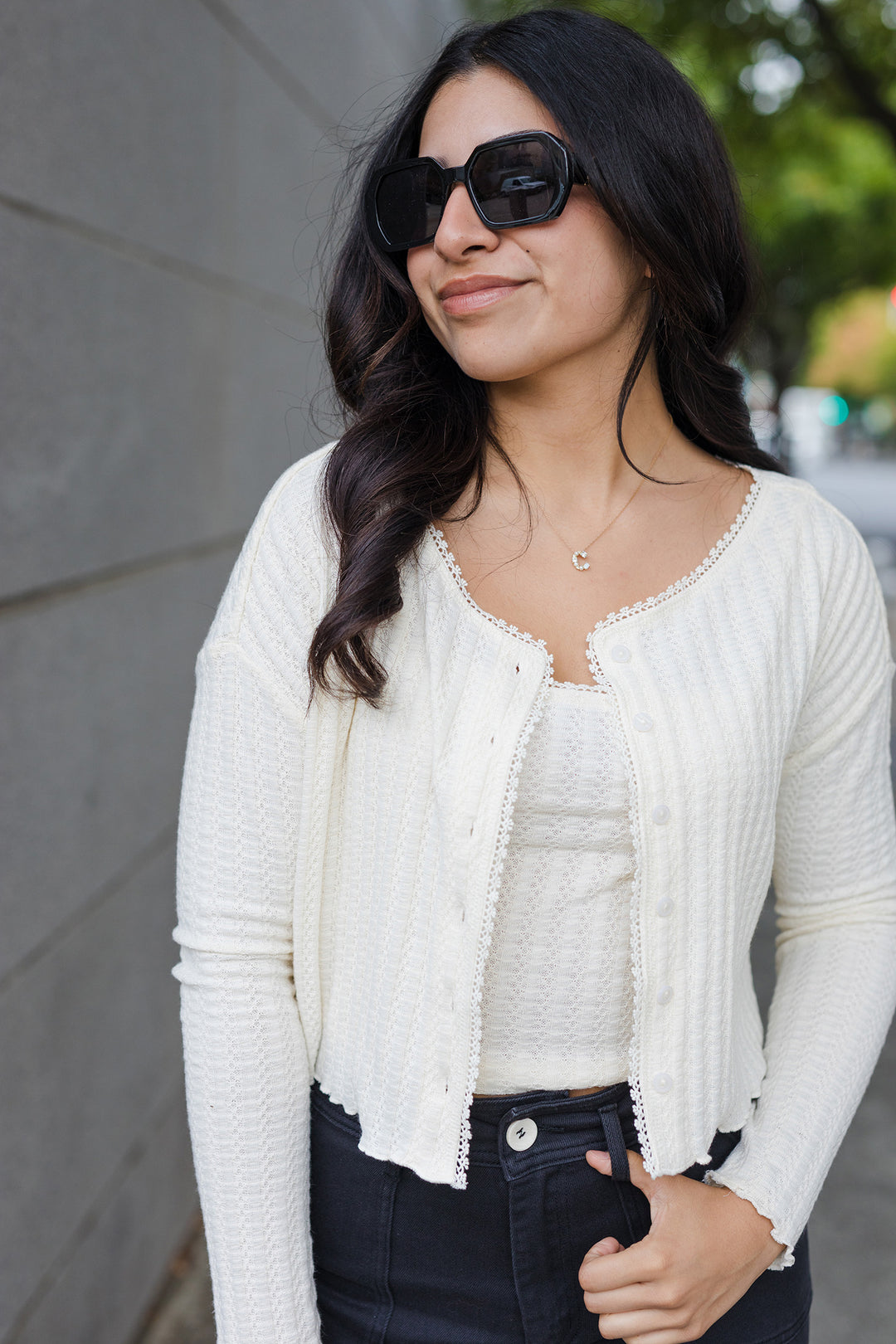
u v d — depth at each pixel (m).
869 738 1.30
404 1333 1.15
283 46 3.36
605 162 1.05
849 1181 2.86
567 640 1.15
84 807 2.09
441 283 1.10
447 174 1.08
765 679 1.15
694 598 1.17
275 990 1.08
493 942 1.13
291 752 1.07
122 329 2.23
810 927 1.34
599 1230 1.15
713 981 1.16
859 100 8.30
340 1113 1.16
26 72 1.79
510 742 1.06
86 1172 2.10
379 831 1.10
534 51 1.07
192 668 2.73
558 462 1.19
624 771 1.09
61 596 2.00
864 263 16.05
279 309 3.39
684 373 1.27
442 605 1.12
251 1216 1.06
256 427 3.20
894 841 1.35
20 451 1.80
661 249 1.10
